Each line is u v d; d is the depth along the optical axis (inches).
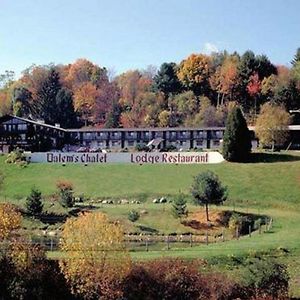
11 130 6013.8
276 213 3654.0
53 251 2637.8
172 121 7598.4
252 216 3531.0
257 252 2591.0
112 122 7810.0
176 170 4731.8
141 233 3280.0
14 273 2258.9
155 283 2271.2
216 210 3627.0
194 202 3543.3
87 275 2239.2
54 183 4530.0
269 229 3221.0
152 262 2353.6
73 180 4589.1
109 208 3757.4
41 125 6122.1
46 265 2320.4
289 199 3978.8
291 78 7352.4
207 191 3489.2
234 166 4692.4
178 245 2950.3
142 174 4677.7
